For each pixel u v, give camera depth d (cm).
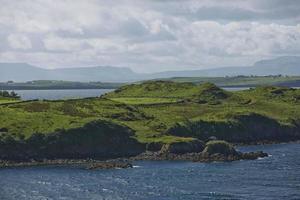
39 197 15725
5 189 16888
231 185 17200
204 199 15175
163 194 15900
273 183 17488
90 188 16962
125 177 18938
